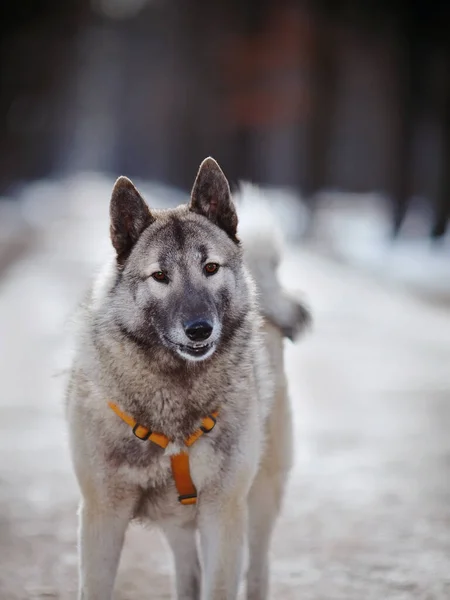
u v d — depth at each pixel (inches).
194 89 1888.5
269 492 203.9
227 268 187.0
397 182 1238.3
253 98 1544.0
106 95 3666.3
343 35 1473.9
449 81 1209.4
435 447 350.6
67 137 3329.2
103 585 175.3
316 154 1466.5
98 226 1517.0
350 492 294.4
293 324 218.5
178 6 2148.1
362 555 237.8
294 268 970.1
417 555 237.9
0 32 1843.0
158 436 173.6
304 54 1494.8
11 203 1945.1
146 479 175.9
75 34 2395.4
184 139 2047.2
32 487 294.2
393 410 411.2
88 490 176.4
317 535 253.8
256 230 218.7
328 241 1291.8
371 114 2114.9
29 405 399.5
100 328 178.5
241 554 179.5
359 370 501.0
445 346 577.9
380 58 1475.1
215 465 177.2
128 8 3174.2
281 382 209.6
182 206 198.5
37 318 630.5
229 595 176.6
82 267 944.3
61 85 2509.8
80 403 176.6
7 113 1913.1
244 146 1685.5
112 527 177.3
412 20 1237.7
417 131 1261.1
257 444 184.2
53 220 1635.1
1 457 326.0
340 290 820.6
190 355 173.8
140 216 187.9
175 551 196.4
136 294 180.5
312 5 1481.3
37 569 225.9
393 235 1228.5
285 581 219.6
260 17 1520.7
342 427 378.6
